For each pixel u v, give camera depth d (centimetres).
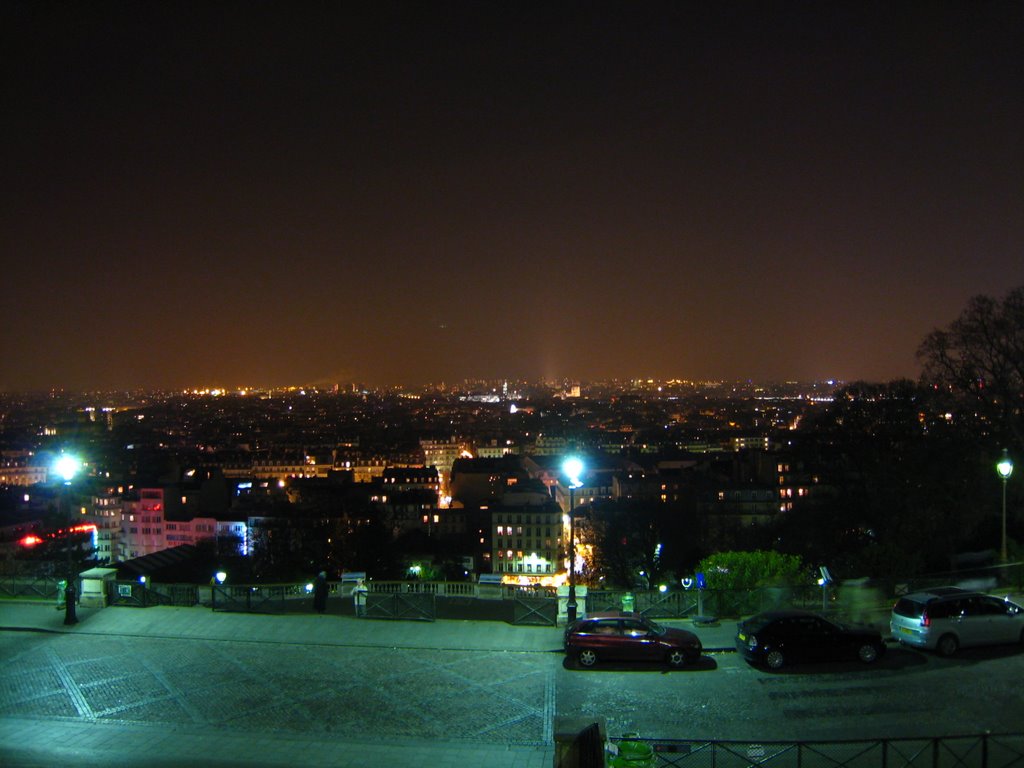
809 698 2517
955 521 5697
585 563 9331
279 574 10288
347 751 2200
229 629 3222
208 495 15462
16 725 2373
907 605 2923
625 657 2805
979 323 5347
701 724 2347
